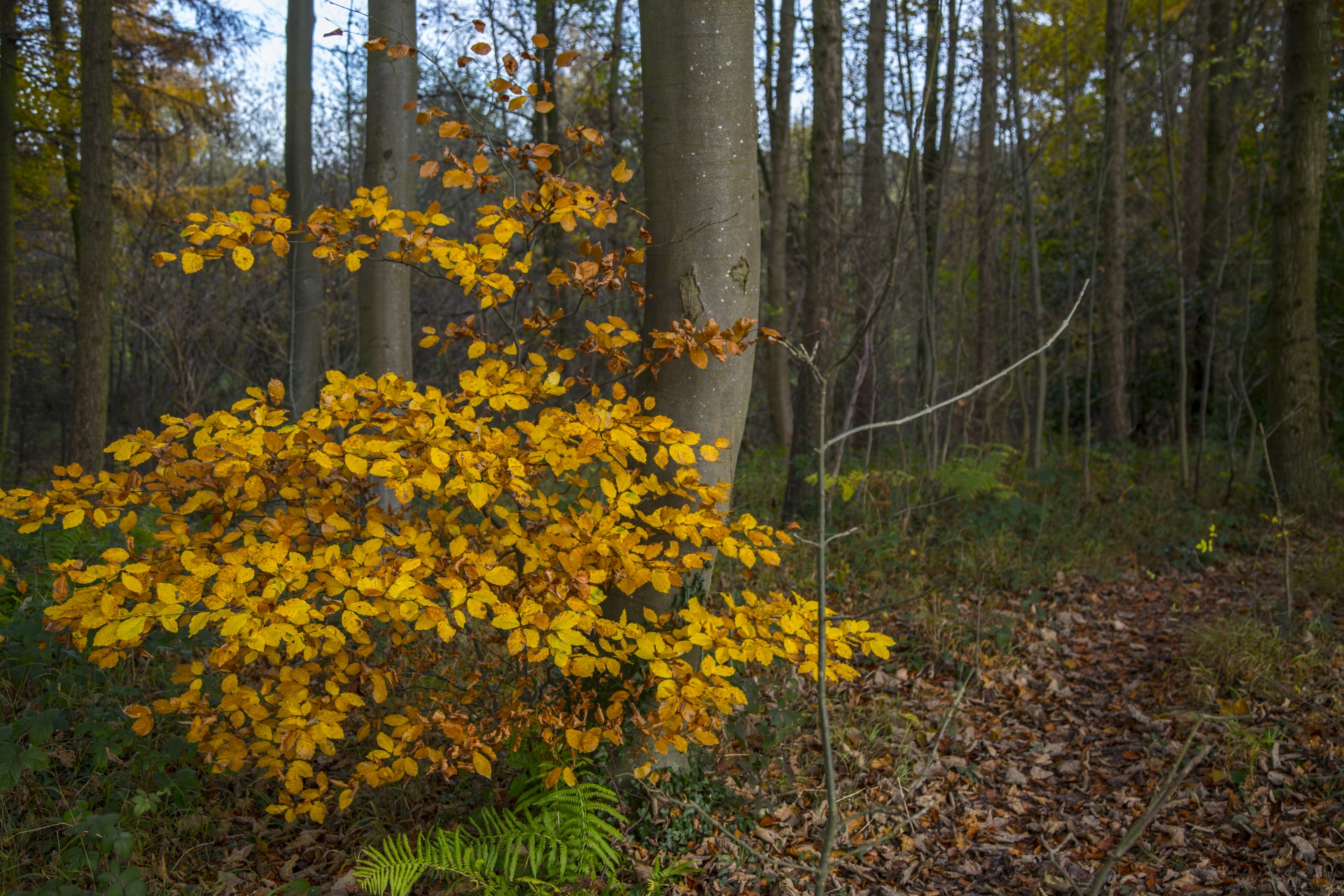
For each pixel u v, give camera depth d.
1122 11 9.06
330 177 11.09
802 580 5.72
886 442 9.79
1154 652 5.12
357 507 2.86
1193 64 11.81
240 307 9.37
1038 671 4.93
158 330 9.38
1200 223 12.53
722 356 2.82
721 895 2.88
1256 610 5.69
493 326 9.27
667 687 2.54
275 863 2.95
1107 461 10.72
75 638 2.24
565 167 3.00
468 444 2.58
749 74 3.08
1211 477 9.81
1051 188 12.81
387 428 2.58
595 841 2.63
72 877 2.62
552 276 2.87
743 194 3.08
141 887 2.43
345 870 2.92
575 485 2.94
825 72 7.28
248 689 2.39
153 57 10.55
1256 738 3.70
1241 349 9.18
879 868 3.15
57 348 15.77
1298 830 3.20
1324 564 6.52
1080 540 7.31
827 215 7.33
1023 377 10.90
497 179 2.86
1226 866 3.09
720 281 3.06
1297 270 8.12
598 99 11.05
